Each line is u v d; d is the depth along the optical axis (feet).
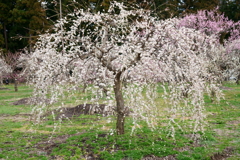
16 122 32.09
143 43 19.20
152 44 18.24
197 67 19.01
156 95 22.43
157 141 21.39
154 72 18.22
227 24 64.03
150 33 19.35
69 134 25.25
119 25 21.86
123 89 19.38
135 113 17.78
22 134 25.93
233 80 68.54
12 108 43.45
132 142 20.83
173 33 18.71
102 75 18.48
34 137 24.67
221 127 26.89
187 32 20.57
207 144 21.25
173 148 20.15
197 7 111.04
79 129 27.07
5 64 72.74
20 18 109.50
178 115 32.14
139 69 17.84
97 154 18.98
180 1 113.70
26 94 65.10
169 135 23.38
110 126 27.71
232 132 24.86
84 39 20.11
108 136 22.61
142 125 27.63
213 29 55.01
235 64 59.11
